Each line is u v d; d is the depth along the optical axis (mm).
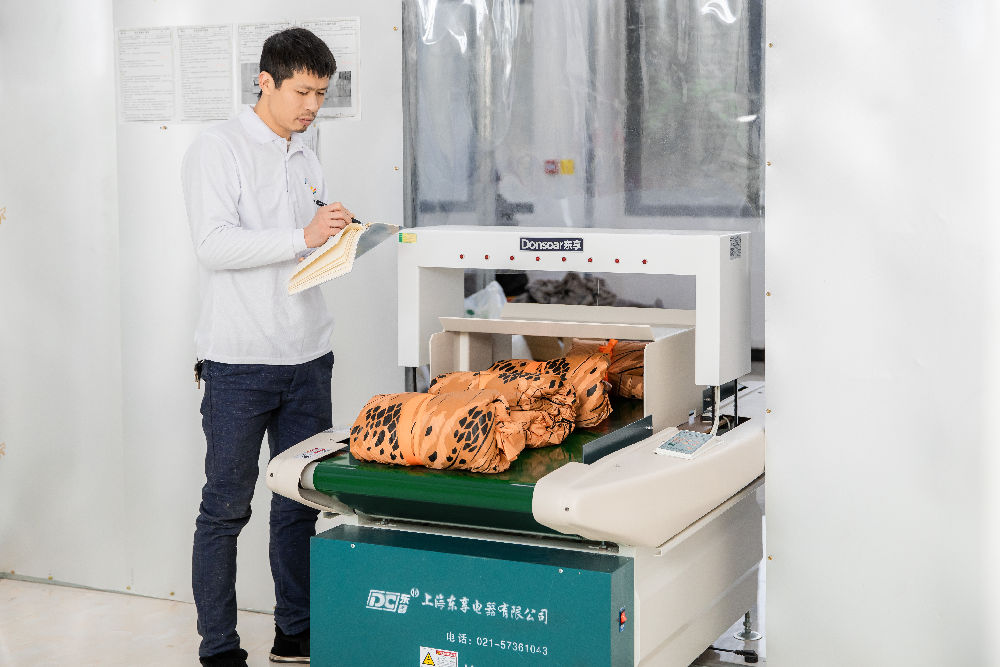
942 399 2395
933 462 2416
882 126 2379
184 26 3289
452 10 3145
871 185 2398
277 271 2742
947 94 2328
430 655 2309
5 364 3596
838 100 2404
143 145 3361
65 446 3568
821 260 2455
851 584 2514
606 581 2137
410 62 3193
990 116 2303
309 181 2883
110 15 3352
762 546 3033
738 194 2986
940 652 2459
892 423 2438
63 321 3510
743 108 2949
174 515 3482
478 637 2262
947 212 2352
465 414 2262
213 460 2793
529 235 2623
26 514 3650
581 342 2930
